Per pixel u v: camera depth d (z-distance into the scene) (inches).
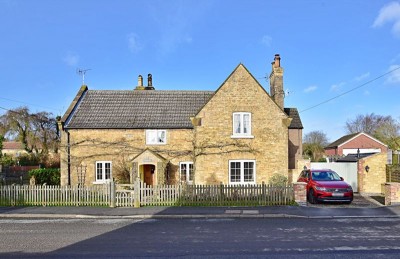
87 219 572.1
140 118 1003.3
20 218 582.9
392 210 631.2
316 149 2274.9
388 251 359.6
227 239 420.5
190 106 1057.5
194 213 605.6
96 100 1071.0
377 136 2394.2
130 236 440.5
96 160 968.9
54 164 1758.1
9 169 1470.2
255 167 864.9
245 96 875.4
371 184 935.7
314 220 554.9
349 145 2235.5
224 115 869.8
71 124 973.8
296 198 695.1
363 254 348.8
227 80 877.8
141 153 932.0
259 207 663.8
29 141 1798.7
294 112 1147.9
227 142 865.5
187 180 964.0
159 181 925.8
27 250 371.6
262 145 869.8
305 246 382.3
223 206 676.1
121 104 1058.7
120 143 973.2
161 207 665.6
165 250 369.7
